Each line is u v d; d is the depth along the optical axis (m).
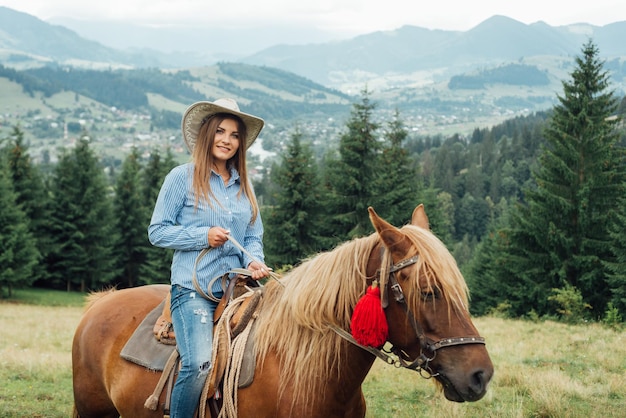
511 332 14.81
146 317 4.29
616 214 24.98
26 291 43.56
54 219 45.66
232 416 3.66
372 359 3.63
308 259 3.95
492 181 118.75
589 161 27.08
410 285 3.23
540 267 26.88
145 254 48.78
